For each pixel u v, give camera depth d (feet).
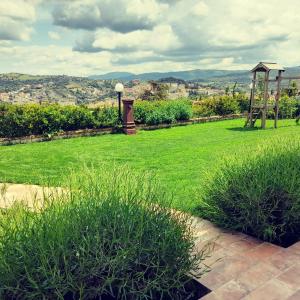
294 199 11.69
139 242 7.34
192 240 8.82
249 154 14.06
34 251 6.72
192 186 17.95
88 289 6.77
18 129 38.40
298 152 14.01
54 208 7.63
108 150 31.14
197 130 46.47
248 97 67.46
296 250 10.72
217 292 8.35
